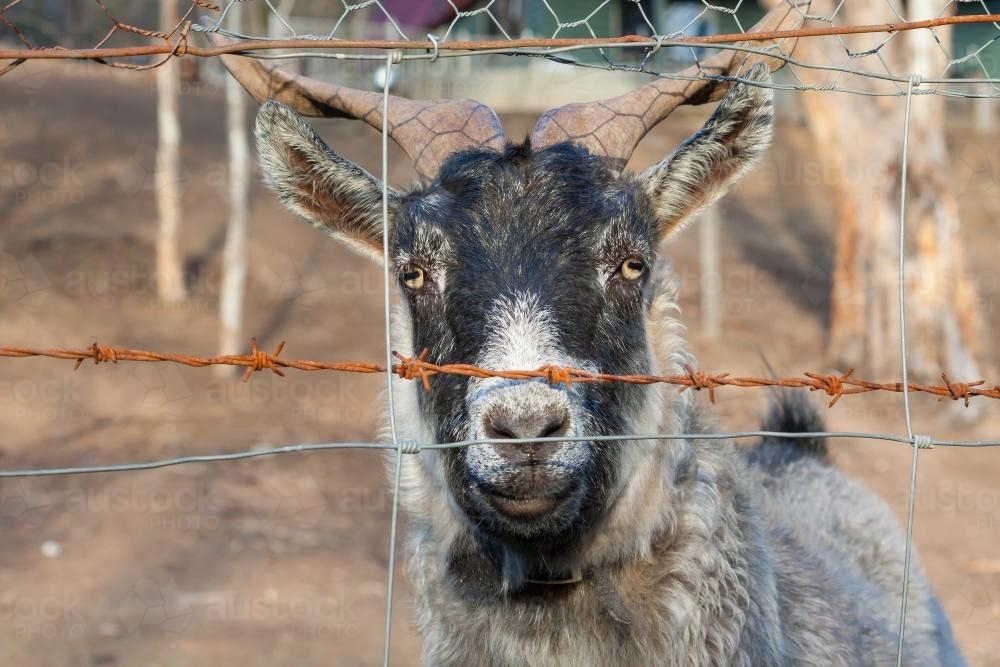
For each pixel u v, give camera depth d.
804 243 30.03
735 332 23.33
